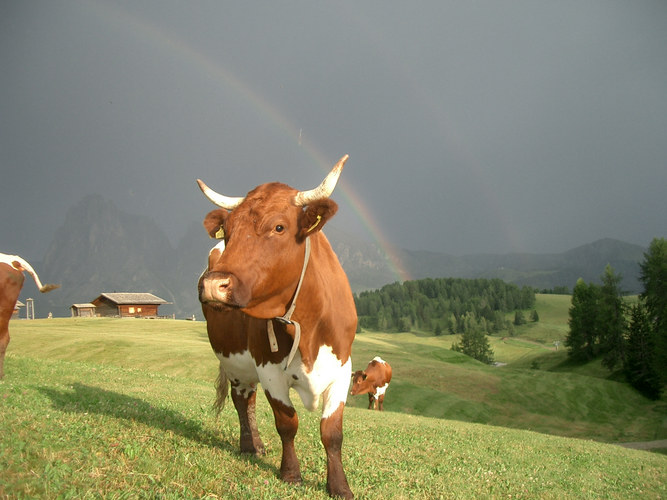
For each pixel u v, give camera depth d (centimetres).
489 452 1116
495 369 6334
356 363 5859
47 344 4341
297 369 555
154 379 1730
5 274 1209
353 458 772
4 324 1213
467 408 4506
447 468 816
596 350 9875
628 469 1246
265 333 561
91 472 467
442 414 4216
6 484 403
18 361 1560
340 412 570
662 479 1170
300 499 516
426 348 8569
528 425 4484
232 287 456
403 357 6544
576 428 4612
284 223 496
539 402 5169
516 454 1156
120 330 6225
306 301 531
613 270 9600
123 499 426
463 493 672
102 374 1611
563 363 10225
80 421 669
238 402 727
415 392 4656
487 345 14225
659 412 5391
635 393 6041
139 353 4153
